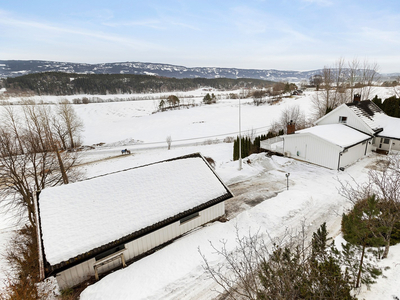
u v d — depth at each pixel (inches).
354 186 701.9
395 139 922.7
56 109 2615.7
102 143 1914.4
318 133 907.4
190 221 525.3
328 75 1733.5
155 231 472.4
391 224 348.8
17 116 2194.9
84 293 378.6
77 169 1261.1
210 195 552.1
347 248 318.0
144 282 397.1
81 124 2197.3
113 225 437.1
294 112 1804.9
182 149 1572.3
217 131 2041.1
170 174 563.2
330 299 242.7
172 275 410.3
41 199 455.5
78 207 450.6
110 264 433.7
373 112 1083.9
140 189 511.5
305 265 297.9
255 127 2055.9
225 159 1246.3
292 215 569.9
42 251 384.5
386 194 391.2
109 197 479.8
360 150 938.1
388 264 350.0
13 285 434.3
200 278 404.5
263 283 260.4
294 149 996.6
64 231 407.5
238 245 474.3
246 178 855.7
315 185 746.8
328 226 524.1
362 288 310.3
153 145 1772.9
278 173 876.0
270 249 457.4
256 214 579.5
